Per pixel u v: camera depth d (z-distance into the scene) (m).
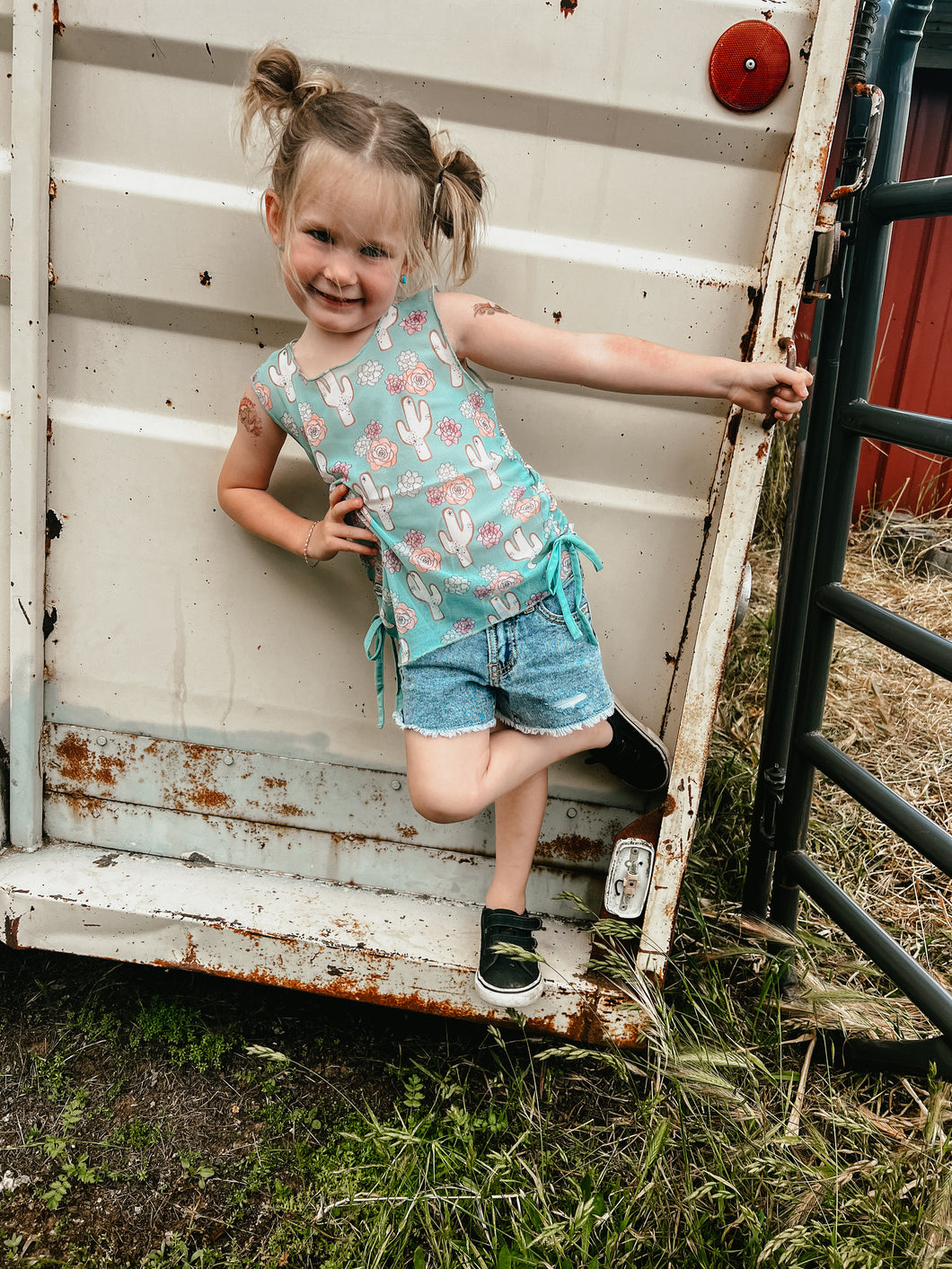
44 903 1.77
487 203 1.56
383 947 1.73
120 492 1.77
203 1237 1.54
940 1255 1.43
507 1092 1.77
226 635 1.83
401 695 1.61
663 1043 1.70
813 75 1.42
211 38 1.52
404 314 1.47
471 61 1.50
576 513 1.71
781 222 1.48
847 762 1.92
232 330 1.66
